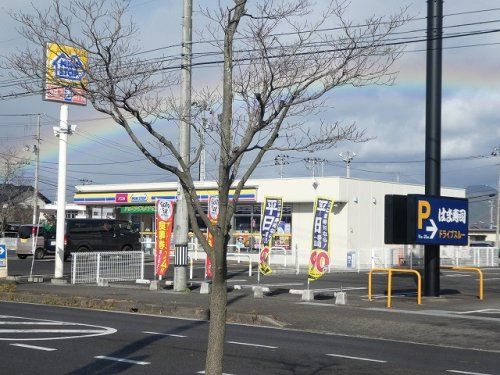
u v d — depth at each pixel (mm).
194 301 19047
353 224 39562
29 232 41500
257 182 41875
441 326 14727
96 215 53062
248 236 42594
